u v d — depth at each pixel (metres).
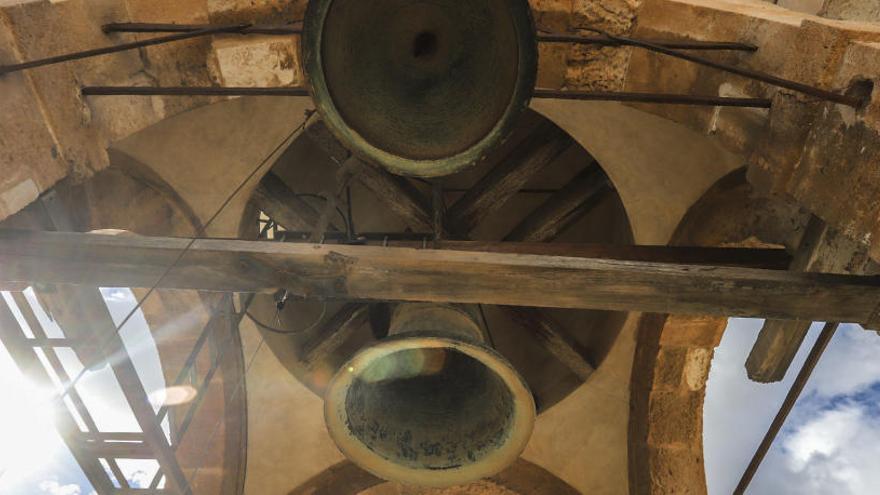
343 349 8.00
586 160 8.28
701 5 5.03
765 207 6.21
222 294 6.67
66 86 4.43
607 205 7.78
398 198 7.04
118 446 5.36
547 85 5.42
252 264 4.01
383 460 4.56
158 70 4.98
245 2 5.00
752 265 5.94
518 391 4.29
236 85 5.12
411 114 3.86
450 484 4.52
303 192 7.91
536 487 7.10
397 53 3.83
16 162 4.09
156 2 4.88
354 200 8.60
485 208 7.22
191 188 6.62
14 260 4.02
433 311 4.91
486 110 3.73
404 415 4.83
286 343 7.23
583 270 4.09
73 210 5.62
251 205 6.89
